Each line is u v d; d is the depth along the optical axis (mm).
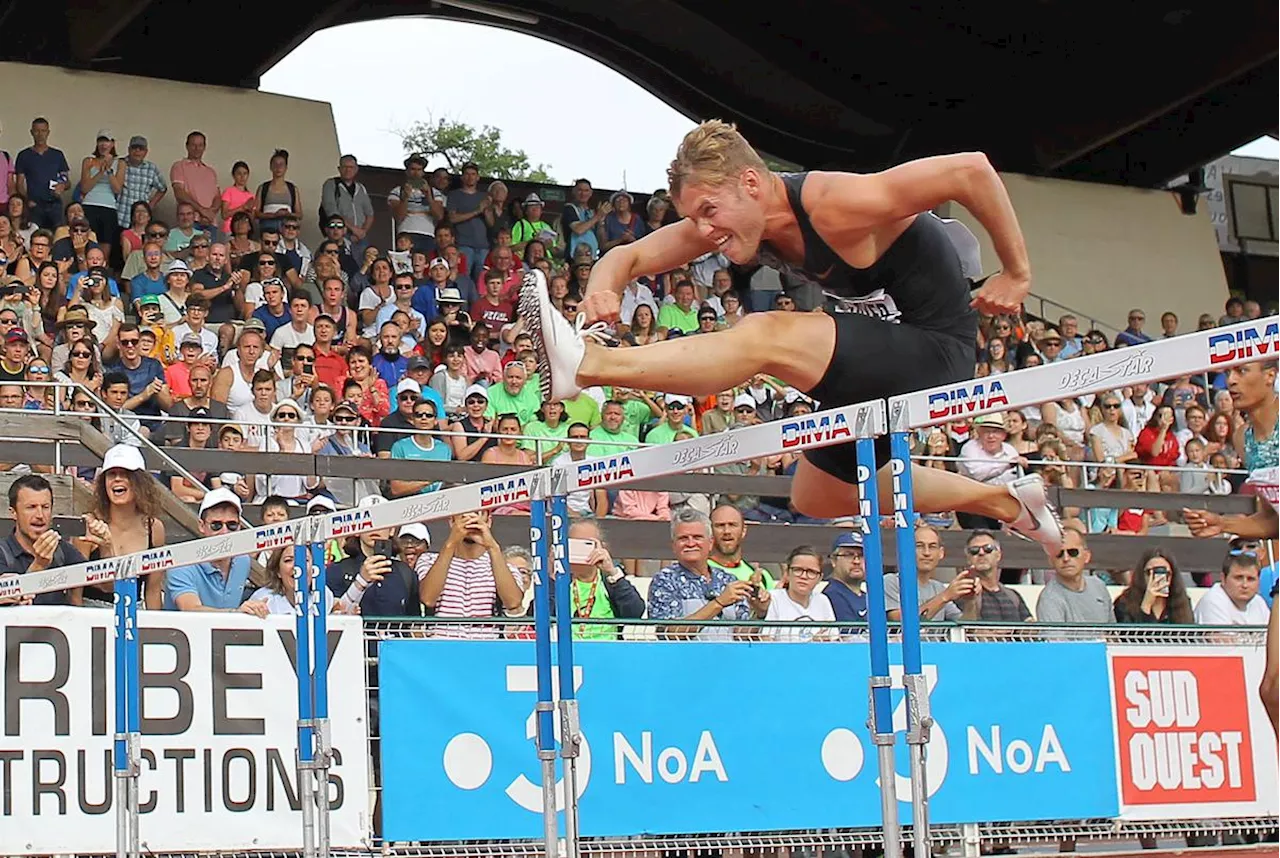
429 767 6695
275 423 10906
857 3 19359
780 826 7152
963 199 4051
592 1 20797
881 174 4070
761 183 4148
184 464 10672
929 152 21531
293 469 10953
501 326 15617
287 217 15492
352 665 6688
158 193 15469
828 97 21172
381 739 6645
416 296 15203
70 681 6406
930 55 20188
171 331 12883
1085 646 7895
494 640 6891
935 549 8555
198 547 5750
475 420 12312
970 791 7496
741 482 12078
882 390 4191
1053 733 7738
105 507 8227
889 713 3996
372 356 13312
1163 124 21312
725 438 4438
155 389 11570
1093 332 17438
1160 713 8023
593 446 12297
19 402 10727
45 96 16641
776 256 4312
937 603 7645
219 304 13844
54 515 10094
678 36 21047
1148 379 3715
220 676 6582
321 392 11844
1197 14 18391
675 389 4125
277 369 12656
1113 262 20984
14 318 11742
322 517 5430
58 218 14844
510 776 6828
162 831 6387
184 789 6453
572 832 4809
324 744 5395
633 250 4410
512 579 7926
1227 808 8125
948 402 3932
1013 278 4203
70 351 11414
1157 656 8070
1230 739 8203
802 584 8008
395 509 5246
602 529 11141
